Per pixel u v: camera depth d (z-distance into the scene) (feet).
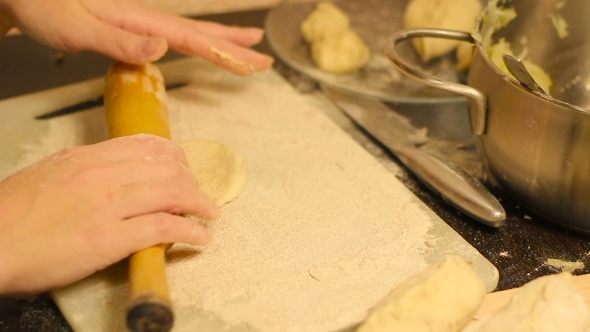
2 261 1.48
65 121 2.46
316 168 2.20
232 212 1.97
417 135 2.49
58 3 2.31
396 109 2.68
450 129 2.54
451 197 2.02
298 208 1.99
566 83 2.43
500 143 1.87
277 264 1.77
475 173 2.24
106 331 1.55
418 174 2.16
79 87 2.62
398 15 3.41
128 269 1.65
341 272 1.74
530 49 2.40
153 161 1.70
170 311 1.30
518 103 1.74
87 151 1.71
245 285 1.69
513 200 2.08
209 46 2.39
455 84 1.88
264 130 2.42
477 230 1.98
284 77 2.95
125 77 2.25
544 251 1.89
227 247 1.82
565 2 2.27
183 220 1.60
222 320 1.58
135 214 1.56
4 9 2.44
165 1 3.58
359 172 2.17
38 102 2.53
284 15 3.27
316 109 2.57
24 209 1.56
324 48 2.84
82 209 1.54
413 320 1.43
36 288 1.56
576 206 1.80
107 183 1.60
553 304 1.49
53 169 1.64
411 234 1.88
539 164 1.78
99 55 3.04
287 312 1.61
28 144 2.32
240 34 2.63
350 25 3.31
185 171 1.76
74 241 1.49
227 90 2.68
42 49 3.06
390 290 1.66
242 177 2.09
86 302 1.62
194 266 1.75
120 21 2.34
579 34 2.35
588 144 1.65
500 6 2.21
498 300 1.67
